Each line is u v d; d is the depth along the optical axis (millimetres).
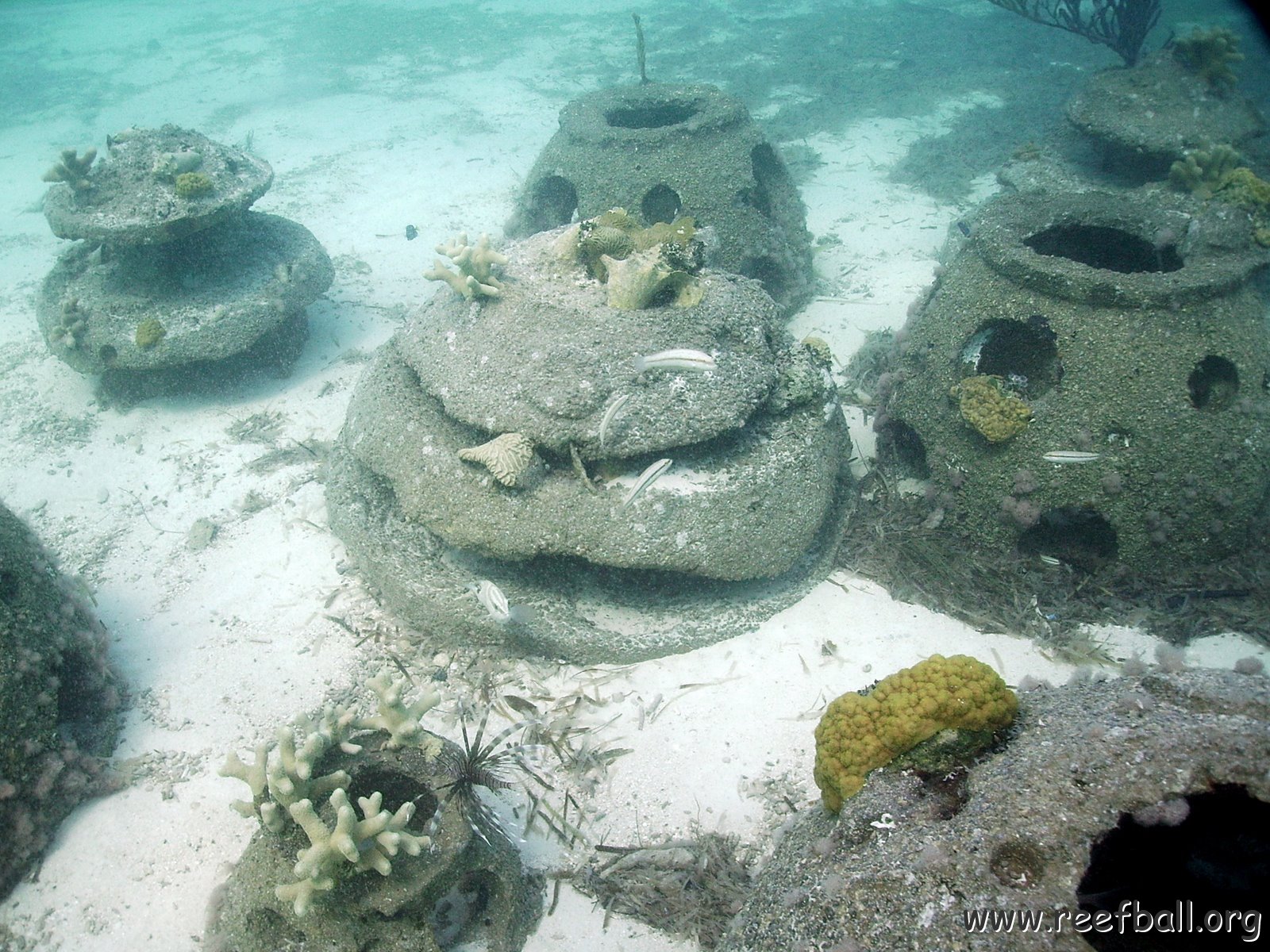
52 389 8758
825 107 16266
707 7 27062
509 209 13055
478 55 22703
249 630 5723
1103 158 10250
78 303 7738
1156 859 2699
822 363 5988
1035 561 5801
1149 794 2652
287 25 29641
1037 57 18547
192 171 7332
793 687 5062
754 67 19391
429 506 5184
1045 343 6250
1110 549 5859
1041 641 5305
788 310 9328
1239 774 2639
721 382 5109
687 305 5375
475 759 3846
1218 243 5773
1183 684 3152
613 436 4863
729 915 3822
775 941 2900
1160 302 5266
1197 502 5309
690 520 4941
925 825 2930
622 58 21453
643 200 8523
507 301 5520
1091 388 5363
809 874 3078
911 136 14898
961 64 18391
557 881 4086
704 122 8625
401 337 6051
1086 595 5586
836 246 11156
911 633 5418
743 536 5062
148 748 4891
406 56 23062
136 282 7844
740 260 8445
